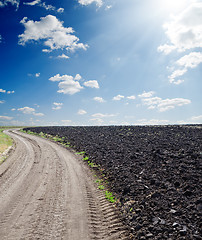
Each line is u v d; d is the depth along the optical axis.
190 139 25.14
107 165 17.09
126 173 13.99
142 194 10.05
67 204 9.61
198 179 10.66
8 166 18.23
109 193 11.11
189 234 6.08
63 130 58.91
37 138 43.34
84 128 62.66
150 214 7.84
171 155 16.53
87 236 6.73
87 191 11.60
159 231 6.55
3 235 6.84
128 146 24.39
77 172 16.06
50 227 7.37
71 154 24.12
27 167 17.78
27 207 9.28
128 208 8.79
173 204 8.30
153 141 26.23
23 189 11.95
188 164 13.77
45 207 9.26
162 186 10.44
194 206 7.76
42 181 13.59
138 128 47.88
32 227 7.38
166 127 44.97
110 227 7.35
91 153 23.05
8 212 8.76
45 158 21.84
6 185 12.77
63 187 12.31
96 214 8.50
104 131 48.12
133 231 6.96
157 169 13.68
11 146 31.33
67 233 6.94
